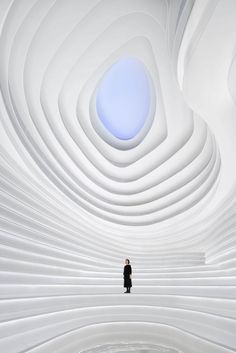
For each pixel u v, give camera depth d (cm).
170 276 1477
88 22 1293
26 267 1022
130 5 1257
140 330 1071
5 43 1127
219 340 890
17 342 750
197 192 1619
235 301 955
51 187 1498
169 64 1395
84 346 971
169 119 1575
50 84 1454
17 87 1309
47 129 1501
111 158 1798
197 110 1117
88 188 1750
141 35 1386
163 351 938
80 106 1636
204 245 1744
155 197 1777
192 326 1048
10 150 1261
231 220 1384
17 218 1056
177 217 1691
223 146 1229
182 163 1673
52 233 1302
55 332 924
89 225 1703
